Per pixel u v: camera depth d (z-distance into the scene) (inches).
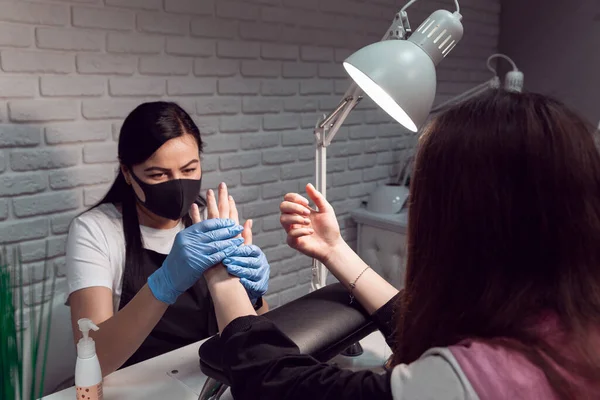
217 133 85.1
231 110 86.0
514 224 22.0
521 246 22.1
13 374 30.9
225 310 32.9
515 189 21.9
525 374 21.0
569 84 112.3
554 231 21.7
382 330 39.5
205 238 40.2
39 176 69.6
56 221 71.9
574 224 21.6
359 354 47.1
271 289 97.7
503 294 22.5
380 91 42.9
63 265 73.2
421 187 24.6
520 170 21.8
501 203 22.0
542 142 21.6
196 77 81.2
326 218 42.8
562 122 22.0
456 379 20.9
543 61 116.4
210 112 83.7
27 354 36.7
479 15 119.1
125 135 53.9
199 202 62.0
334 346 37.5
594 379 21.5
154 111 53.5
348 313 39.5
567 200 21.5
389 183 107.7
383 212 101.0
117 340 44.9
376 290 40.6
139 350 55.6
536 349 21.6
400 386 22.2
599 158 22.0
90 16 69.9
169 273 42.1
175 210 54.1
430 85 39.8
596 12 106.0
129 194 57.4
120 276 56.1
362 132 106.2
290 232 42.8
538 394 20.9
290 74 92.4
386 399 22.4
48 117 69.0
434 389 21.2
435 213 24.0
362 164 107.7
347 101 44.7
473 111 23.3
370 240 102.1
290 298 101.0
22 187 68.4
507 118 22.3
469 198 22.5
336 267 42.0
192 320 57.0
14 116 66.3
